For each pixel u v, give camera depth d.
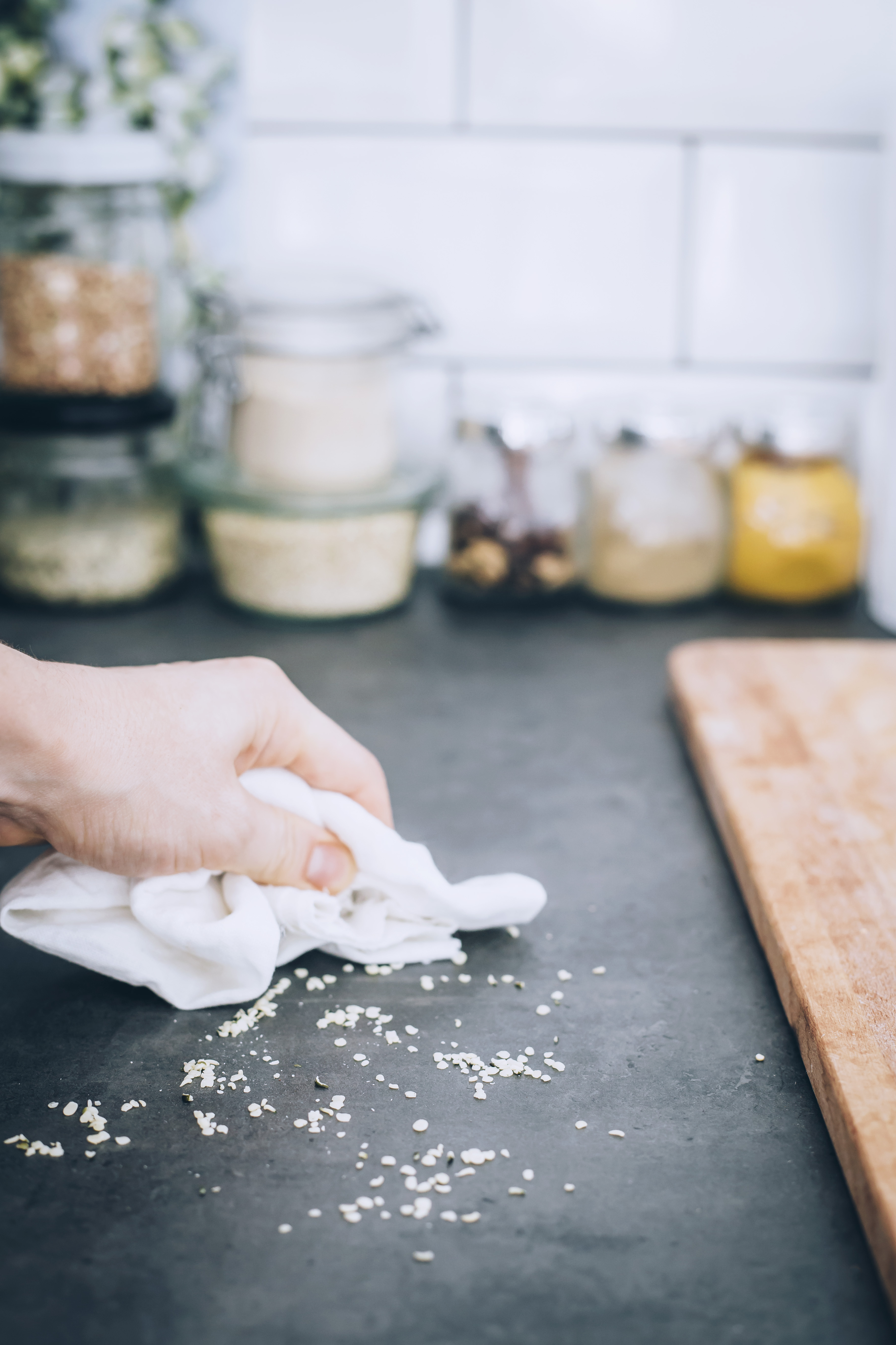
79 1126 0.72
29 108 1.07
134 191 1.03
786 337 1.11
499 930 0.83
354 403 1.03
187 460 1.07
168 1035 0.79
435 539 1.14
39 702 0.72
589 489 1.09
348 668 1.02
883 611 1.07
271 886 0.80
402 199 1.09
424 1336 0.57
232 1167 0.68
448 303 1.11
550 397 1.12
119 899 0.79
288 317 1.00
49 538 1.04
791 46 1.07
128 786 0.75
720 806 0.88
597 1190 0.67
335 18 1.07
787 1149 0.70
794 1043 0.78
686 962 0.82
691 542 1.07
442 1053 0.78
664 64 1.08
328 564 1.04
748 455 1.09
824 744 0.92
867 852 0.84
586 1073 0.77
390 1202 0.66
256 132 1.08
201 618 1.07
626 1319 0.58
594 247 1.10
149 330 1.04
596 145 1.08
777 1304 0.60
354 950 0.81
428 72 1.08
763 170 1.09
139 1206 0.65
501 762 0.94
